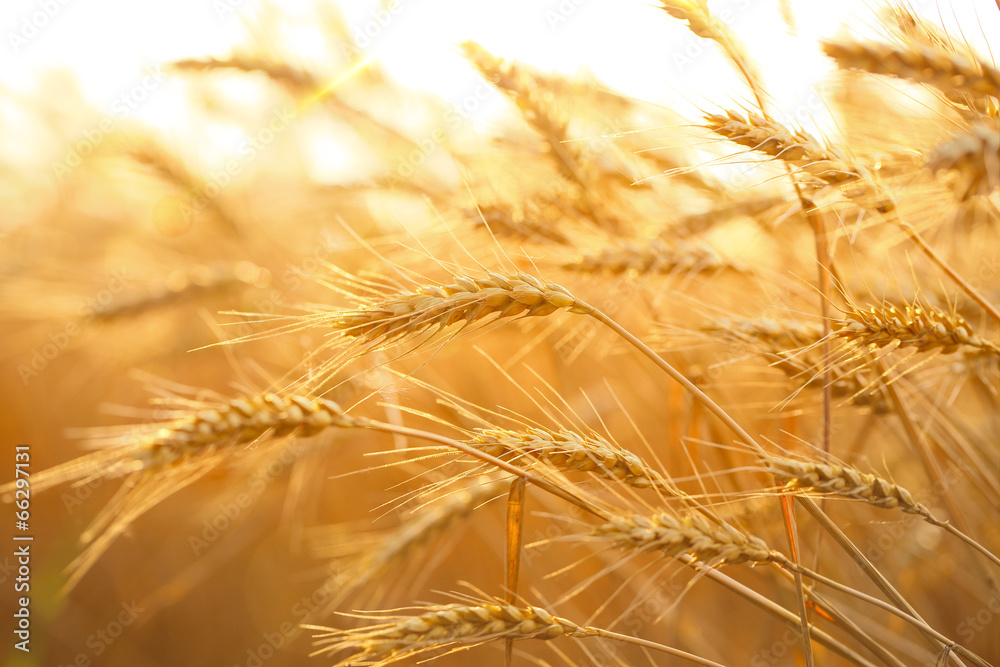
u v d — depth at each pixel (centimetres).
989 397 81
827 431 72
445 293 66
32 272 129
